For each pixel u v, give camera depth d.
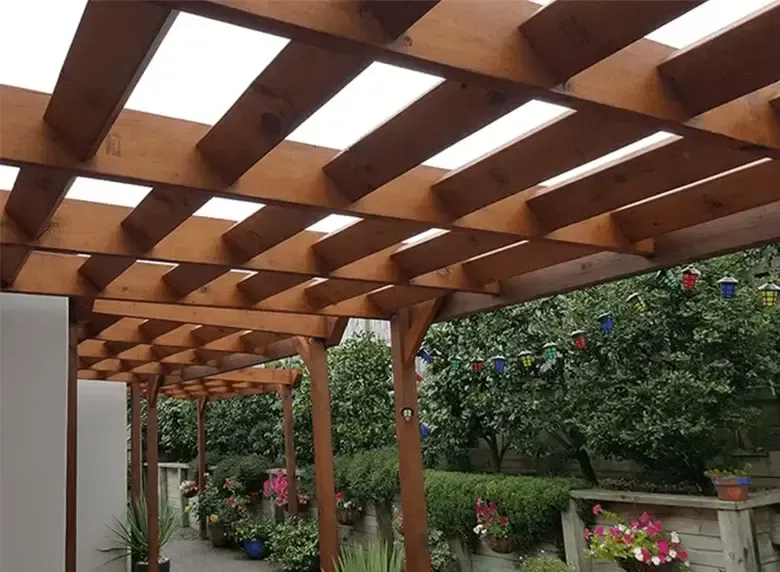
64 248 2.62
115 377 7.34
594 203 2.40
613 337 4.44
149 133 1.98
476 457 6.27
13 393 3.10
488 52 1.45
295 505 7.82
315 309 4.01
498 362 4.66
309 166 2.21
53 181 2.10
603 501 4.55
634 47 1.63
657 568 4.02
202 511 9.58
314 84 1.59
